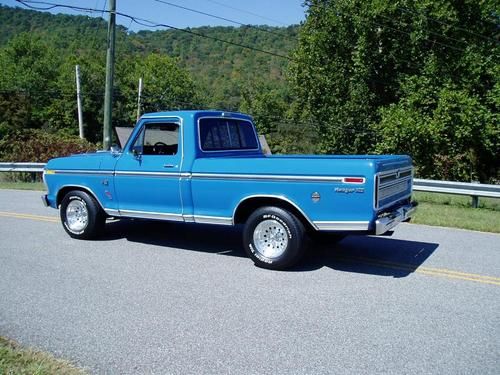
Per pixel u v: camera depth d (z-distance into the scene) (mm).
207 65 154250
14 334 4305
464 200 13977
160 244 7805
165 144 7199
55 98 61062
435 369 3719
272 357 3891
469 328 4496
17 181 19859
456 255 7191
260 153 8375
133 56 77250
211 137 7227
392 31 22281
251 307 4980
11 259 6844
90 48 75375
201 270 6328
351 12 22625
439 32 21062
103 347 4055
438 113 18688
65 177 8188
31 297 5266
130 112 61875
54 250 7375
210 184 6695
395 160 6383
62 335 4285
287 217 6156
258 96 60344
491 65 19938
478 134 18891
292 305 5047
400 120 19156
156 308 4941
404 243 7996
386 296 5344
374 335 4324
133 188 7438
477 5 20812
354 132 24172
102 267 6449
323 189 5891
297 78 25812
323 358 3883
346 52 23984
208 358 3869
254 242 6441
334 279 5953
